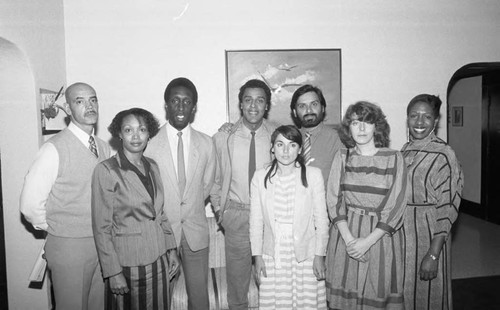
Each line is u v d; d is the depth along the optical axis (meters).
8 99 2.87
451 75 3.98
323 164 2.60
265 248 2.32
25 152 2.89
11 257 2.98
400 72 3.91
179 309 2.76
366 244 2.07
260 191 2.32
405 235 2.27
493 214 5.98
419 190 2.28
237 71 3.71
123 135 2.10
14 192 2.92
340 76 3.80
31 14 2.90
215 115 3.71
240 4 3.69
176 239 2.49
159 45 3.63
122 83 3.60
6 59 2.80
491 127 5.96
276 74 3.74
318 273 2.27
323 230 2.28
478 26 3.98
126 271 2.09
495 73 5.80
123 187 2.06
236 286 2.66
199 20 3.66
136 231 2.09
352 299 2.14
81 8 3.53
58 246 2.19
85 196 2.23
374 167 2.11
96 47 3.56
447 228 2.21
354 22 3.82
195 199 2.53
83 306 2.25
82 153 2.25
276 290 2.30
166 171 2.45
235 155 2.62
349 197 2.17
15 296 3.01
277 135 2.26
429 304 2.28
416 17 3.90
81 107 2.24
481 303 3.26
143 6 3.60
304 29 3.76
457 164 2.27
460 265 4.20
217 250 3.28
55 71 3.29
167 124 2.58
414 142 2.45
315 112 2.60
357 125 2.12
